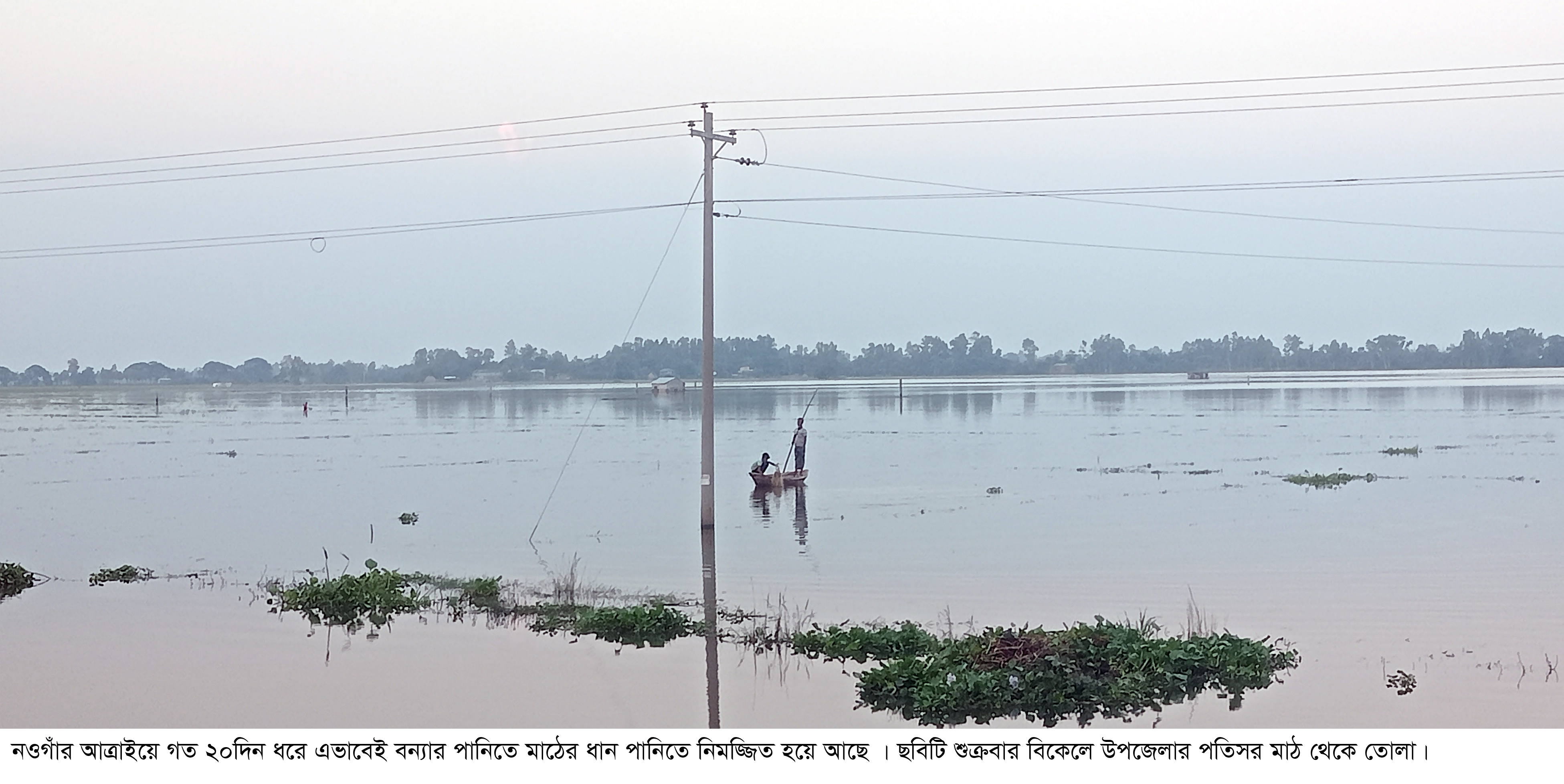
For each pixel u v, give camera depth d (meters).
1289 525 29.59
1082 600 20.58
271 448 64.69
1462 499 34.59
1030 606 20.06
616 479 45.38
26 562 26.22
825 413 100.75
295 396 191.75
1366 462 47.47
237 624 19.28
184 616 19.92
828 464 50.53
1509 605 19.83
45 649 17.56
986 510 33.69
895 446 60.56
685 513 34.44
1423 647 17.06
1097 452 55.06
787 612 19.77
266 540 29.53
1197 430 70.75
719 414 101.06
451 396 178.88
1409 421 77.12
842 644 17.11
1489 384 168.00
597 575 23.83
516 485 43.31
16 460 56.56
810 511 34.22
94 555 27.33
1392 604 19.92
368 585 20.70
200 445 66.94
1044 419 85.50
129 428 87.94
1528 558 24.28
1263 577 22.50
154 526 32.50
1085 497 36.47
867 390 175.25
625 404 130.12
